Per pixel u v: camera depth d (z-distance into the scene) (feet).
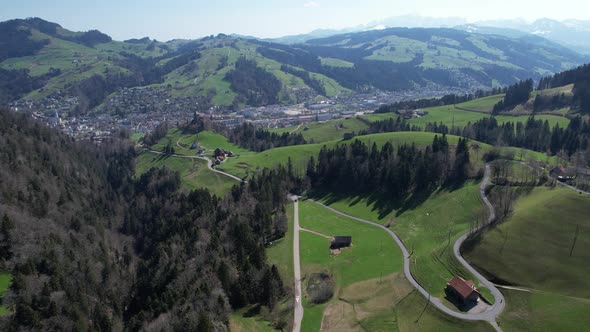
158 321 346.54
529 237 436.35
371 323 377.50
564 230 432.25
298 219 647.97
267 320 383.65
